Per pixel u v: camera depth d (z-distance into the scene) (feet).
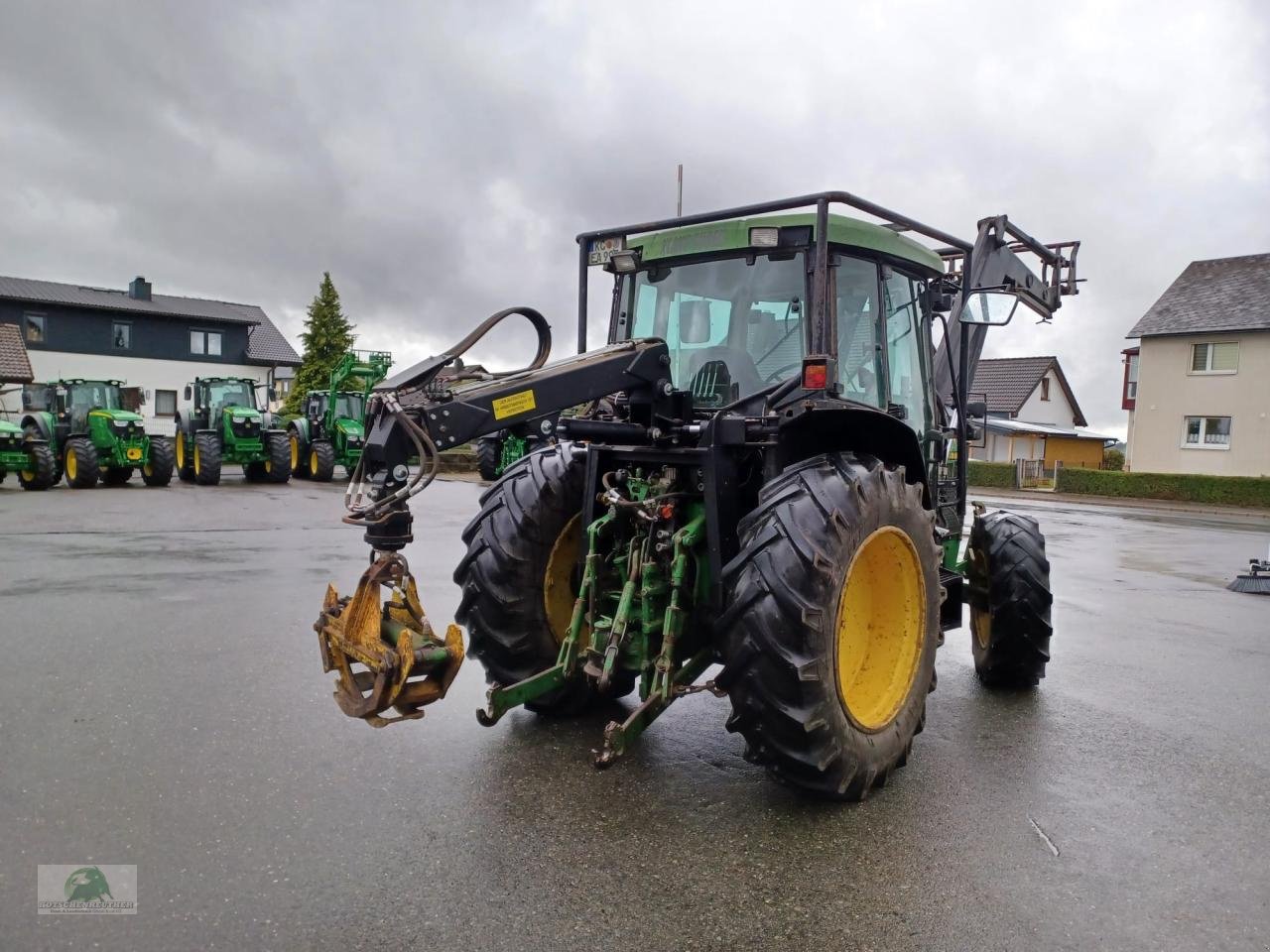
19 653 16.14
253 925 7.66
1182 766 12.11
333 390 63.93
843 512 9.86
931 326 14.51
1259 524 59.82
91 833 9.28
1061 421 148.87
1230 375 89.40
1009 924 7.98
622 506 10.96
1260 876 9.04
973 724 13.76
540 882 8.52
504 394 10.00
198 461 57.47
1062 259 21.86
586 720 13.25
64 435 57.93
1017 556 15.19
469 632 12.37
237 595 21.71
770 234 11.35
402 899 8.14
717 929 7.79
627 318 13.48
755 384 12.12
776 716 9.52
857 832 9.77
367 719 9.08
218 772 10.97
